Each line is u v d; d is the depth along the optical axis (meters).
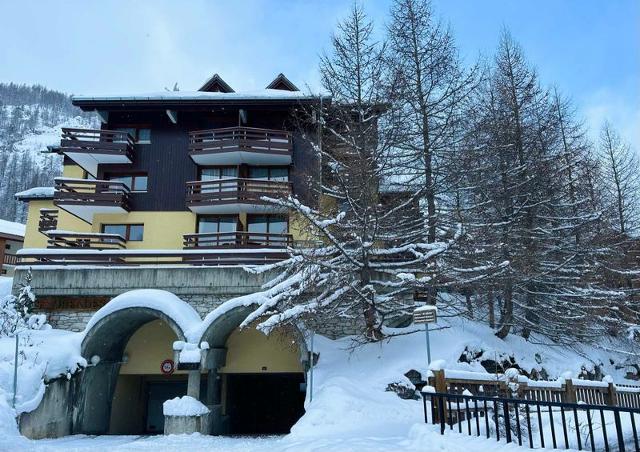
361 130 17.91
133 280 19.86
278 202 16.02
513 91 24.02
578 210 24.50
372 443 8.05
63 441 14.62
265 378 26.22
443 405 7.76
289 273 18.25
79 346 17.56
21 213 89.38
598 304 21.89
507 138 21.91
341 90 19.17
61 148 25.45
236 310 17.48
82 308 19.81
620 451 5.12
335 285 15.83
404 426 10.91
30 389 14.73
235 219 26.31
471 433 8.08
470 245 16.52
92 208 25.73
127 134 26.42
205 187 25.38
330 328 18.92
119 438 15.69
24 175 116.94
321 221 15.88
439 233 18.44
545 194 22.30
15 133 186.25
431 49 20.16
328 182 18.67
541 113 24.58
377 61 19.34
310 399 14.68
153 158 27.00
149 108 26.59
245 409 25.80
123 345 20.69
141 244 26.09
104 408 19.31
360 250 16.14
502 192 20.41
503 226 19.53
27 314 18.92
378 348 17.27
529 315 22.09
